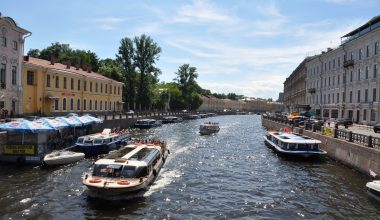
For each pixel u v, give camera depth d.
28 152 23.44
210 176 22.62
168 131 55.47
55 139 27.59
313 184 20.66
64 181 19.73
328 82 63.34
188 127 65.94
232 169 24.94
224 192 19.02
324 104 65.38
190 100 117.56
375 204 16.89
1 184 18.89
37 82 42.06
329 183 20.84
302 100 85.19
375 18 45.81
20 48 38.34
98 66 88.56
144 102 78.19
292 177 22.48
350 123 45.16
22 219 14.28
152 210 15.79
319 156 28.72
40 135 24.20
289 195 18.52
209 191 19.14
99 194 16.72
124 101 77.75
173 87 115.94
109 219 14.57
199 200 17.48
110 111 65.81
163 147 26.78
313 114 69.06
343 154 26.14
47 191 17.88
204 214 15.54
